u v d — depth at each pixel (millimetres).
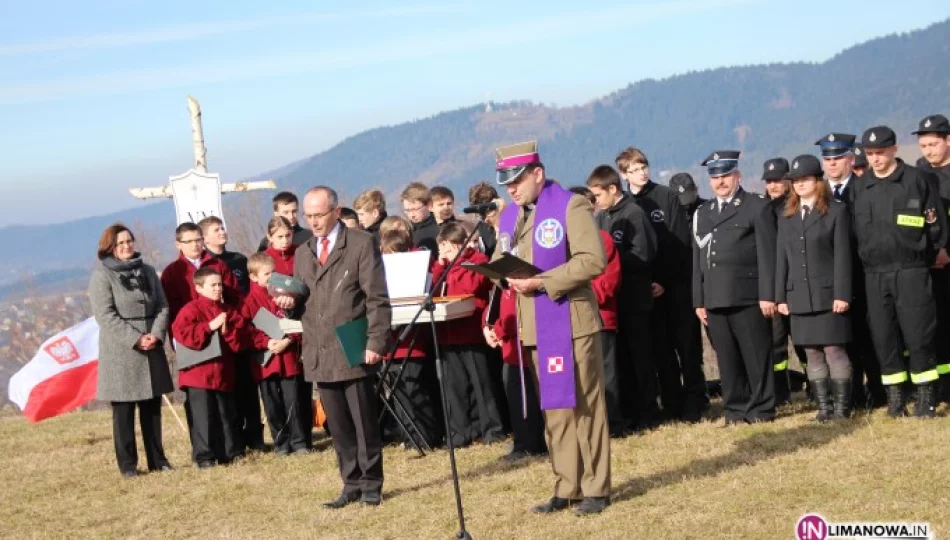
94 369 10352
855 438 7879
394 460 8945
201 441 9375
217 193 12883
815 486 6684
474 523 6680
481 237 9633
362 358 7250
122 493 8758
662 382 9516
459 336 9164
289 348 9430
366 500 7449
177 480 8961
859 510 6117
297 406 9500
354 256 7301
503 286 6801
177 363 9422
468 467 8367
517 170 6578
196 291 9734
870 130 8359
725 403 9055
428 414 9273
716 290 8859
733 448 8008
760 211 8820
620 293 9016
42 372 10219
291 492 8148
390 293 8734
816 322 8586
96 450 10922
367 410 7422
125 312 9219
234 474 8961
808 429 8383
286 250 9758
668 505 6594
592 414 6660
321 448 9812
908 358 8805
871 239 8398
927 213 8305
